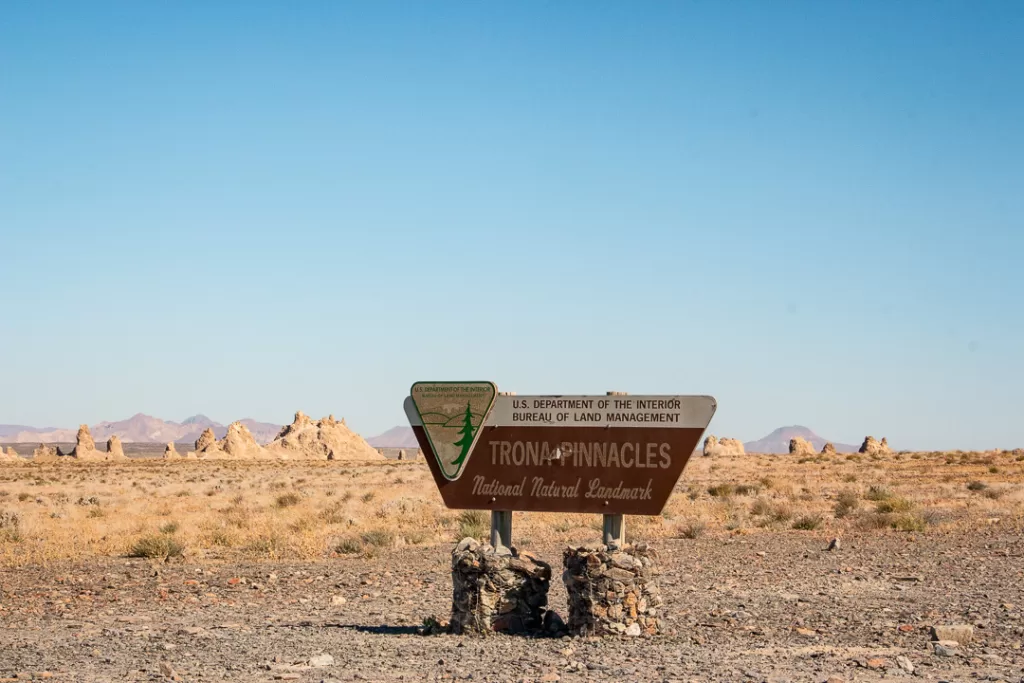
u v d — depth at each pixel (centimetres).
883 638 1260
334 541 2803
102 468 12125
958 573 1952
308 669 1080
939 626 1271
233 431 16762
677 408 1249
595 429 1282
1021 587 1745
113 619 1545
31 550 2609
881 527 3059
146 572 2170
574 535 2848
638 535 2906
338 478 8925
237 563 2334
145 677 1041
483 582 1298
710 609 1537
